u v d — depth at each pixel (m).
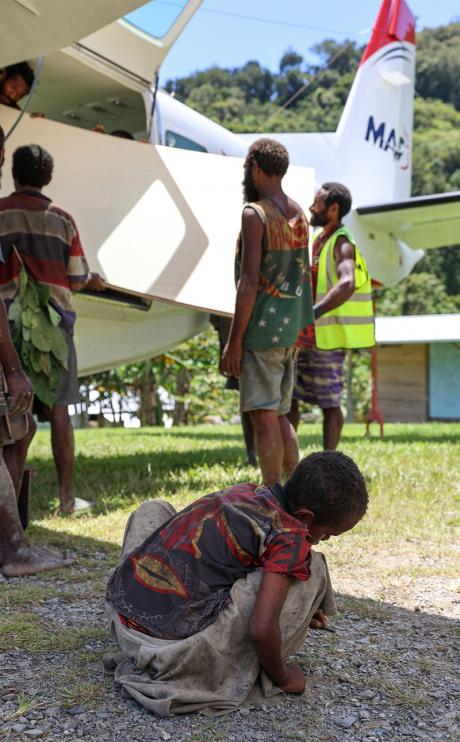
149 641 1.95
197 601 1.93
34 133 5.03
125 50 5.56
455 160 49.25
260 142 3.70
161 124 6.23
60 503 4.25
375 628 2.55
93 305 6.23
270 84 51.50
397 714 1.91
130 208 5.16
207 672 1.91
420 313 41.94
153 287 5.10
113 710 1.89
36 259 3.90
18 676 2.09
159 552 2.02
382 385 22.58
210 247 5.25
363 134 11.45
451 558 3.48
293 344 3.71
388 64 11.91
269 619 1.82
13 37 4.17
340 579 3.13
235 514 1.96
